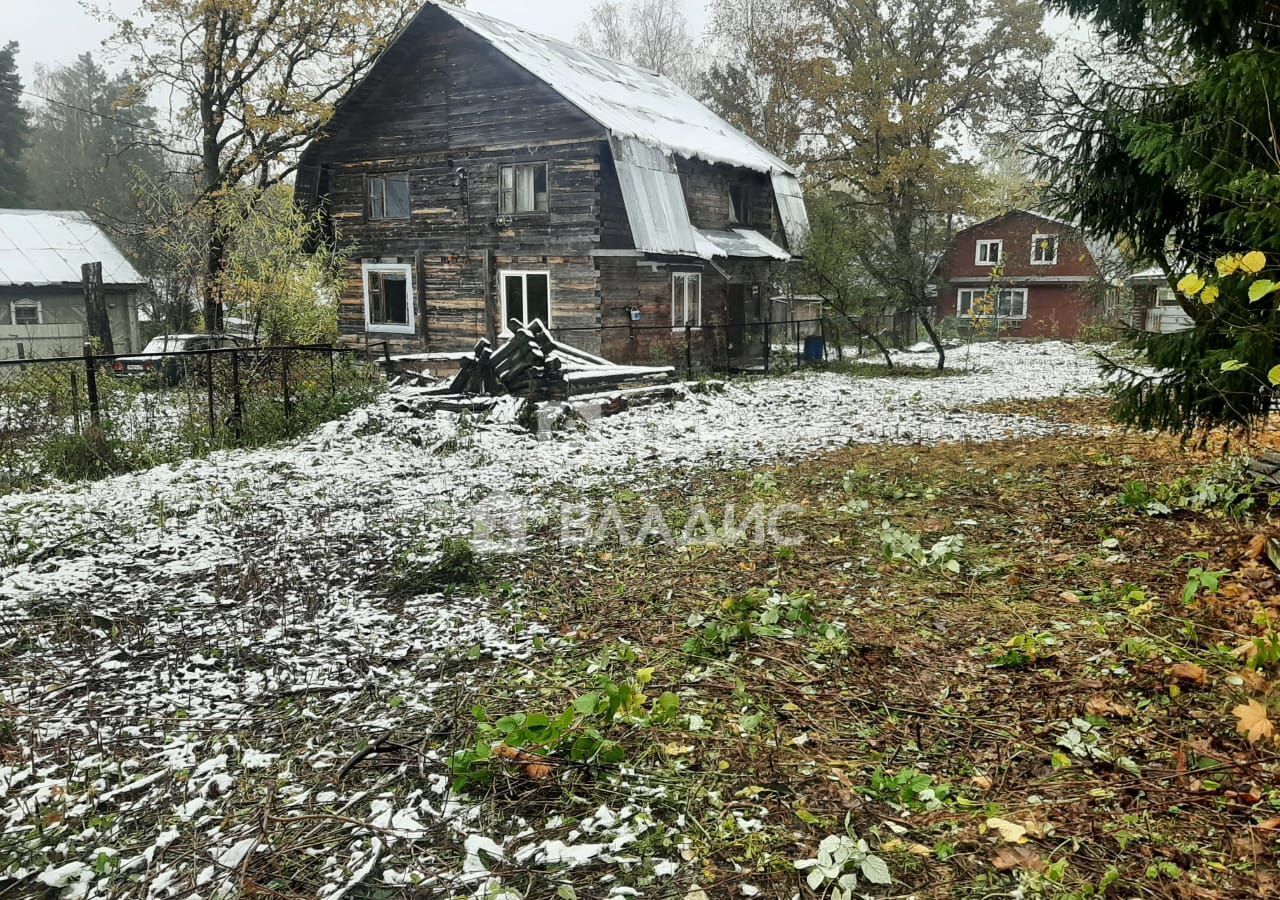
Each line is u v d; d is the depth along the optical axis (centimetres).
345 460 995
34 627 498
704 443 1091
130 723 382
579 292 1955
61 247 2873
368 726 372
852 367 2362
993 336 3722
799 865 265
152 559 631
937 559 564
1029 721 351
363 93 2138
